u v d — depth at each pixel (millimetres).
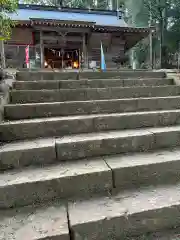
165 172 2301
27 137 2795
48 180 1951
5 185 1857
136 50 26250
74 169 2172
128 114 3207
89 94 4043
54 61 17281
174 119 3402
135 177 2211
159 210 1773
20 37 14820
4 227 1591
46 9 17734
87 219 1640
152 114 3271
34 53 16031
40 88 4320
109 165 2240
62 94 3938
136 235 1740
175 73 5488
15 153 2277
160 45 24547
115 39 16312
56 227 1569
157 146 2789
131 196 1992
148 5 25953
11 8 4316
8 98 3660
